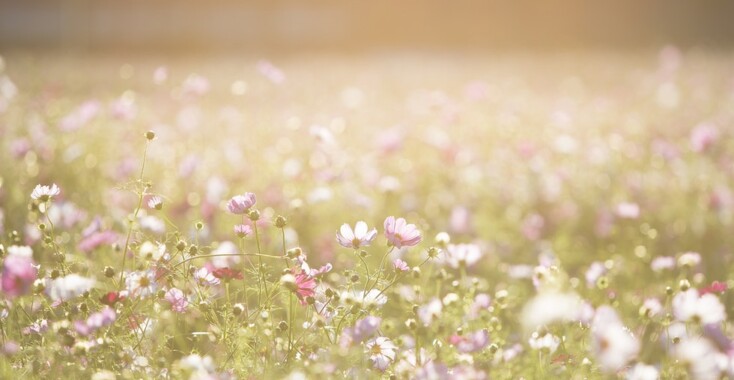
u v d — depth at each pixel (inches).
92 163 275.9
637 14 1533.0
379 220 253.0
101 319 129.6
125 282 144.1
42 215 195.5
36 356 132.4
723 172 314.3
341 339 128.1
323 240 219.8
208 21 1502.2
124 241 179.3
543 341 139.8
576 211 278.7
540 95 616.1
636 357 138.9
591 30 1526.8
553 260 213.3
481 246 223.3
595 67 896.9
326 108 503.5
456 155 325.1
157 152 308.0
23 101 375.2
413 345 150.6
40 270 155.2
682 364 122.6
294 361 131.0
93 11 1460.4
